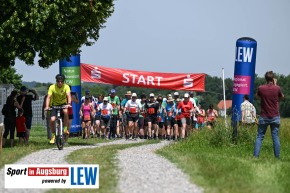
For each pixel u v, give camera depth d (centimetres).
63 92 2811
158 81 5134
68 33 3409
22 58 3359
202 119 4691
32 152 2595
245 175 1811
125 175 1803
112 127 4528
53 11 3291
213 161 2119
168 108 4400
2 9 3297
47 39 3359
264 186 1644
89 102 4328
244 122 3297
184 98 4006
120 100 4591
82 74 5106
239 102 3319
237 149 3028
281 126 3953
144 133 4544
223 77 4456
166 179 1727
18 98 3294
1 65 3466
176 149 2928
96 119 4497
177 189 1566
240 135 3194
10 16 3322
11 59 3403
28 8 3284
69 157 2320
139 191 1542
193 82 5122
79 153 2506
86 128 4312
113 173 1838
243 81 3303
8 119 3225
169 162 2148
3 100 6100
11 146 3216
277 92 2528
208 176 1747
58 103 2817
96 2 3512
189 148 3016
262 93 2533
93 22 3553
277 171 2011
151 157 2359
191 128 4116
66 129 2838
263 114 2541
